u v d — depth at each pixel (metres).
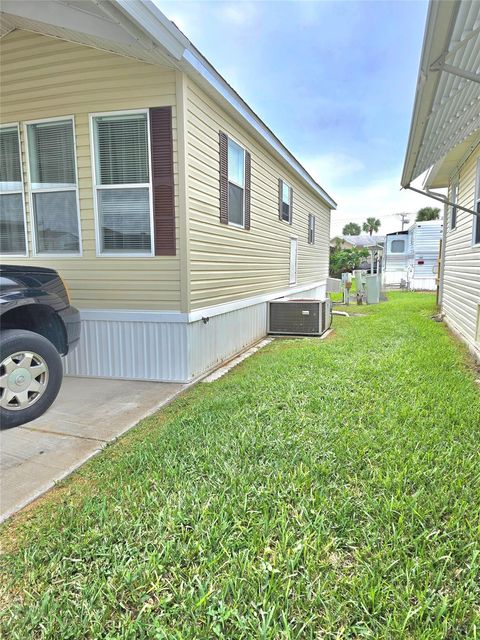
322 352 5.55
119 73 4.22
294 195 9.30
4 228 4.82
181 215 4.29
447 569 1.64
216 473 2.37
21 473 2.55
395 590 1.53
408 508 1.97
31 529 1.99
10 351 3.04
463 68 2.80
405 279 21.98
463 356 5.42
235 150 5.73
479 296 5.39
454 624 1.40
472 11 1.96
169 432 3.04
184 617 1.45
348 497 2.09
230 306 5.71
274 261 7.98
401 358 5.06
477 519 1.91
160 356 4.57
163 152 4.25
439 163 7.33
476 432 2.87
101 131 4.37
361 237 43.03
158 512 2.02
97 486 2.36
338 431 2.88
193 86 4.36
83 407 3.75
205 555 1.73
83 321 4.70
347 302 13.52
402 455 2.51
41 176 4.61
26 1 3.34
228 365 5.37
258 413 3.29
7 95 4.54
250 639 1.36
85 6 3.19
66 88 4.36
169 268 4.41
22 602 1.55
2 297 3.08
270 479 2.29
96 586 1.59
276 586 1.55
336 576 1.61
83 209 4.51
